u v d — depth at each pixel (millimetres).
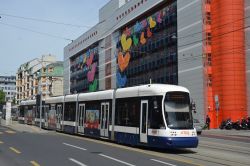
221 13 55000
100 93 28625
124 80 81562
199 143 26531
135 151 20312
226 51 54219
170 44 65625
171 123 20547
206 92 56375
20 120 60938
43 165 14859
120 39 84562
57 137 30266
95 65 99625
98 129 28125
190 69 59344
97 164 15188
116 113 25656
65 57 126438
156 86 21734
